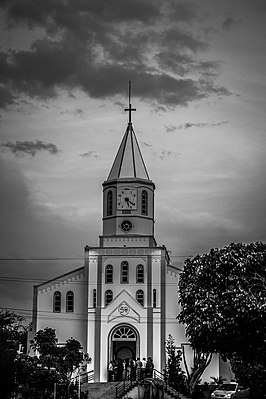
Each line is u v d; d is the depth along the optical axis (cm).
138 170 8656
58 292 8475
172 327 8319
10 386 4988
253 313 5075
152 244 8475
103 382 7825
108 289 8375
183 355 8025
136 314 8281
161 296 8319
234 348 5331
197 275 5372
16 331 7138
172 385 7288
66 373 6950
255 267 5266
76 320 8400
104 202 8644
